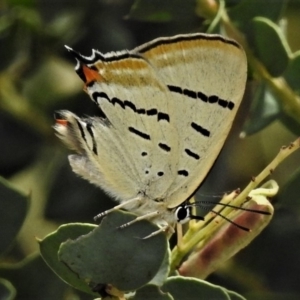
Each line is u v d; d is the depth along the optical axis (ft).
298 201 1.60
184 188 1.59
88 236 1.53
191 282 1.54
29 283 1.58
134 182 1.59
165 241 1.53
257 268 1.67
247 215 1.56
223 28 1.63
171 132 1.59
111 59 1.58
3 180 1.57
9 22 1.69
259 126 1.64
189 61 1.58
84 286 1.55
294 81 1.63
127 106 1.59
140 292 1.54
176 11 1.64
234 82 1.58
